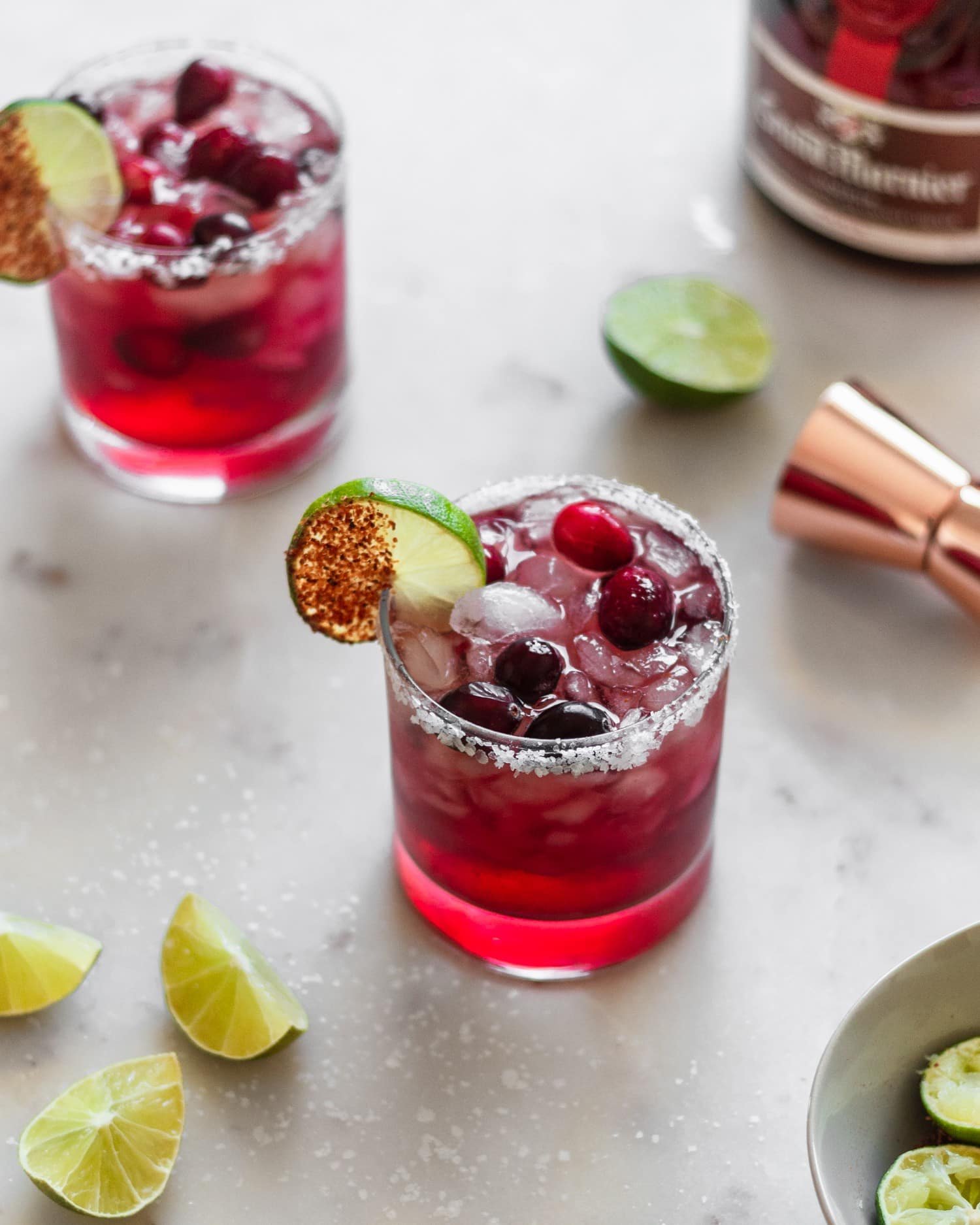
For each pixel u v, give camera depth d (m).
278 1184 0.71
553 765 0.69
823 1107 0.67
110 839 0.78
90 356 0.83
